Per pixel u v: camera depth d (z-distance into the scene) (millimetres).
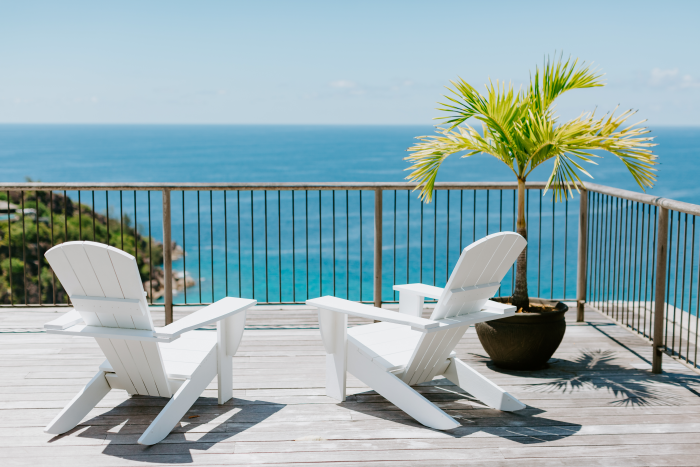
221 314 2607
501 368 3463
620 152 3291
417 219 31031
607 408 2873
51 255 2264
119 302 2328
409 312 3236
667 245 3295
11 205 17828
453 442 2500
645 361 3588
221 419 2729
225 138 135375
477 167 61812
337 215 33156
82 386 3137
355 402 2941
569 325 4379
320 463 2314
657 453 2416
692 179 51219
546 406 2896
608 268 4199
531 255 23406
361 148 95625
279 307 4898
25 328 4238
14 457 2361
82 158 82125
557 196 3719
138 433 2576
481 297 2727
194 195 40812
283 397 2998
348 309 2672
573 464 2316
